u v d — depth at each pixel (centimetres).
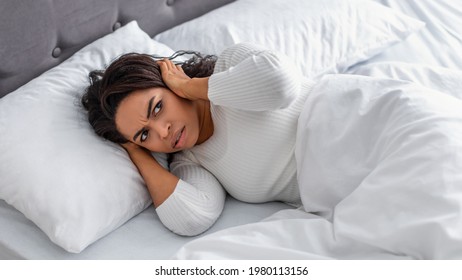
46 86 112
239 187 109
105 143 109
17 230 106
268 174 107
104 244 103
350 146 99
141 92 101
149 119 101
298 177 106
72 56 124
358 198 90
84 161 103
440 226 78
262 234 95
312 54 137
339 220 92
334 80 109
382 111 99
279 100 97
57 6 123
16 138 104
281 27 140
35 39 121
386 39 145
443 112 93
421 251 82
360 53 141
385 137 95
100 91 104
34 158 102
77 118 110
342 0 149
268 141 104
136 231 106
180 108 104
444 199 81
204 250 93
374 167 96
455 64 140
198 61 124
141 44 126
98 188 102
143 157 109
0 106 110
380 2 165
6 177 102
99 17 132
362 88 104
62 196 99
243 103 98
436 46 146
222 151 108
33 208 100
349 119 101
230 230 97
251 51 104
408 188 85
